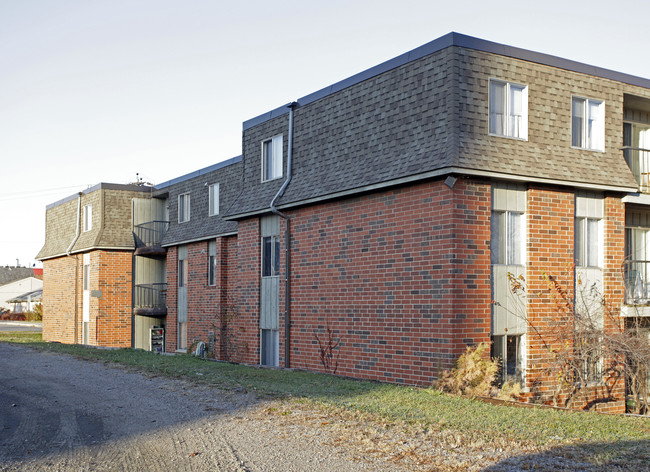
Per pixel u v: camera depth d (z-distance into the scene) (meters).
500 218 15.15
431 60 14.91
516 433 9.02
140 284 34.16
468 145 14.20
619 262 17.00
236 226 25.11
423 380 14.54
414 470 7.49
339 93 17.88
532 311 15.24
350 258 16.97
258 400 11.84
